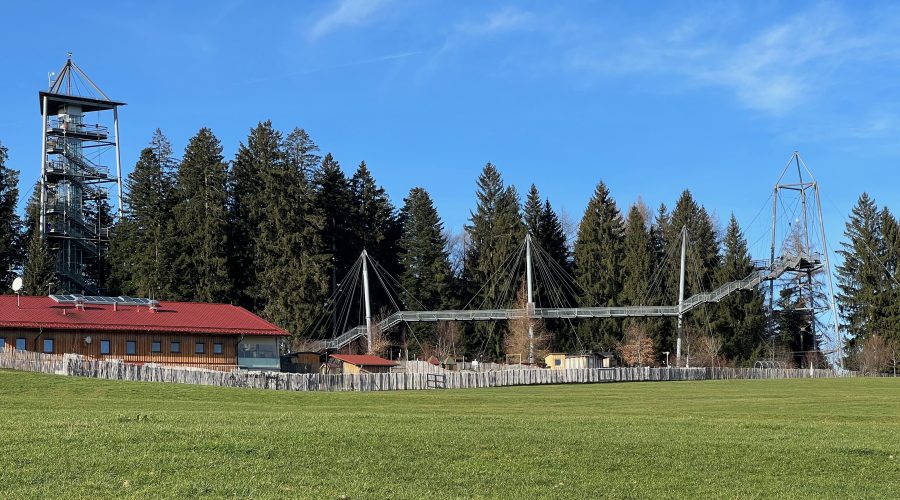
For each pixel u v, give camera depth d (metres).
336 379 68.19
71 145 110.25
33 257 104.12
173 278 111.94
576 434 30.38
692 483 23.67
